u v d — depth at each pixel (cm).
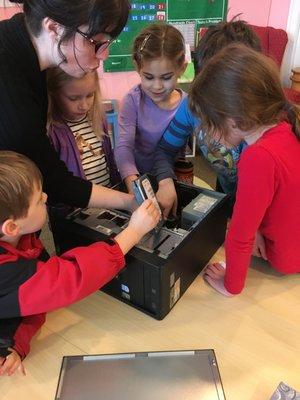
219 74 72
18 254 74
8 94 73
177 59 121
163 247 80
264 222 86
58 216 91
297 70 273
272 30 276
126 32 260
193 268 88
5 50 73
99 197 91
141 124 134
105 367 71
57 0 61
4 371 70
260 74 71
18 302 70
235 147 94
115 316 83
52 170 85
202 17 271
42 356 74
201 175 245
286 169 75
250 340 76
